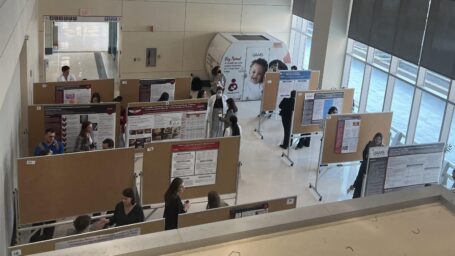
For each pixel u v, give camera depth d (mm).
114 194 6934
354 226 1929
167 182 7168
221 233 1727
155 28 14016
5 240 6516
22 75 9547
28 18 9555
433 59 9703
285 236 1808
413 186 7773
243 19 14867
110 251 1562
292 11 15305
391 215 2035
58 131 8352
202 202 8070
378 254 1790
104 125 8562
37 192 6457
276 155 10875
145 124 8680
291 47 15750
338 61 13156
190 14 14250
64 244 4719
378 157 7391
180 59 14594
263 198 8961
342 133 8969
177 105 8797
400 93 12617
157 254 1621
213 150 7258
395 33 10938
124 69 14141
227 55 13453
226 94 13836
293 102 10742
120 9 13508
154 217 7809
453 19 9133
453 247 1879
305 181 9812
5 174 6617
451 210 2107
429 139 11164
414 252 1827
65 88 9625
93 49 18172
